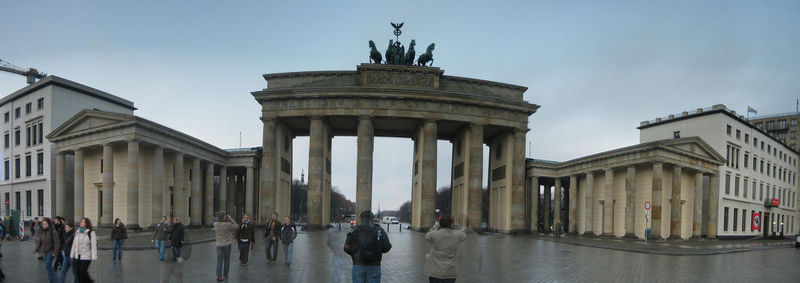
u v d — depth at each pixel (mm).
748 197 94000
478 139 79688
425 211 76375
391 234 66938
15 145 91500
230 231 22500
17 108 91688
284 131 83938
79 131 67250
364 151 75500
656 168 66375
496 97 79125
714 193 78188
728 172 87188
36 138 85750
